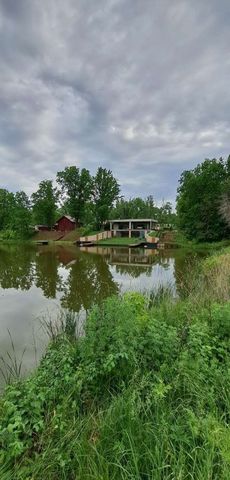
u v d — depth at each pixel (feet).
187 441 6.73
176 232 142.41
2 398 9.20
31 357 15.48
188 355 9.82
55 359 11.25
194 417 7.09
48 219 176.55
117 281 38.70
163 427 7.09
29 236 159.74
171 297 23.24
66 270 50.11
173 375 9.24
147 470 6.44
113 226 174.09
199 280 26.50
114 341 10.05
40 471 6.73
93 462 6.59
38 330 19.72
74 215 171.42
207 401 8.10
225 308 13.25
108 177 170.91
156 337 10.41
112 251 95.91
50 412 8.43
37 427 7.48
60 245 129.18
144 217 230.68
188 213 114.42
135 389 8.57
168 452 6.43
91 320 11.28
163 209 259.19
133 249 105.50
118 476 6.44
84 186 167.53
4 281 39.06
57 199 177.68
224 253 49.93
